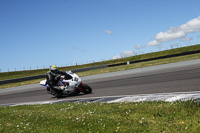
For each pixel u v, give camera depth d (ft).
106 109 19.22
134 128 12.57
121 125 13.44
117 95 28.30
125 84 38.40
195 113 14.06
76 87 33.40
